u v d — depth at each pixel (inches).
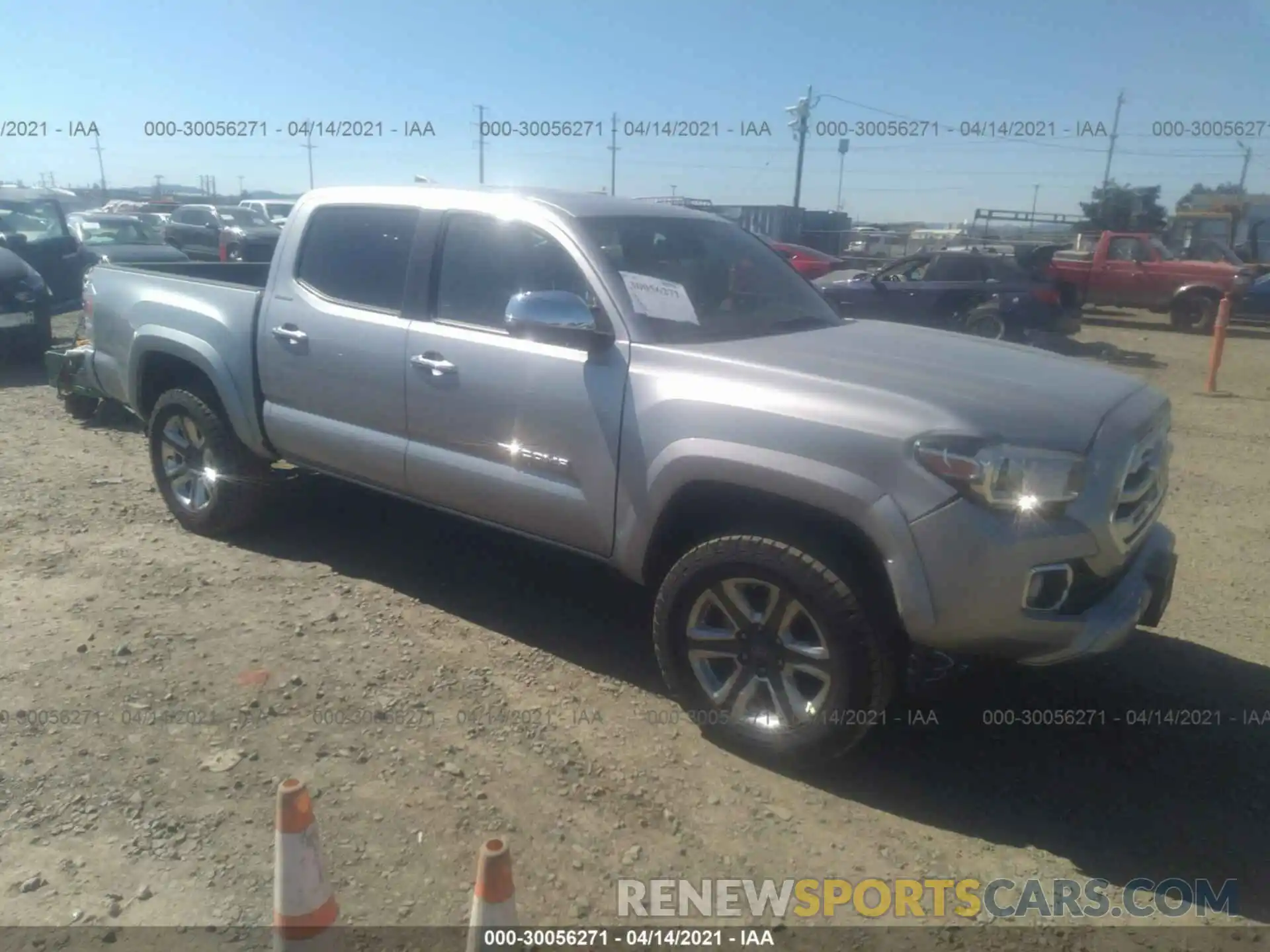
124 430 322.7
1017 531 124.4
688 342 157.3
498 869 90.9
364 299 187.5
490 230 174.2
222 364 206.8
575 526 160.1
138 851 122.6
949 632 128.0
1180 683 174.1
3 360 420.2
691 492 146.3
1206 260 768.9
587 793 136.6
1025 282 572.1
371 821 129.3
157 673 164.1
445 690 162.4
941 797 139.8
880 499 128.6
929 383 139.1
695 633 147.4
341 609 190.5
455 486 174.9
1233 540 248.5
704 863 124.4
